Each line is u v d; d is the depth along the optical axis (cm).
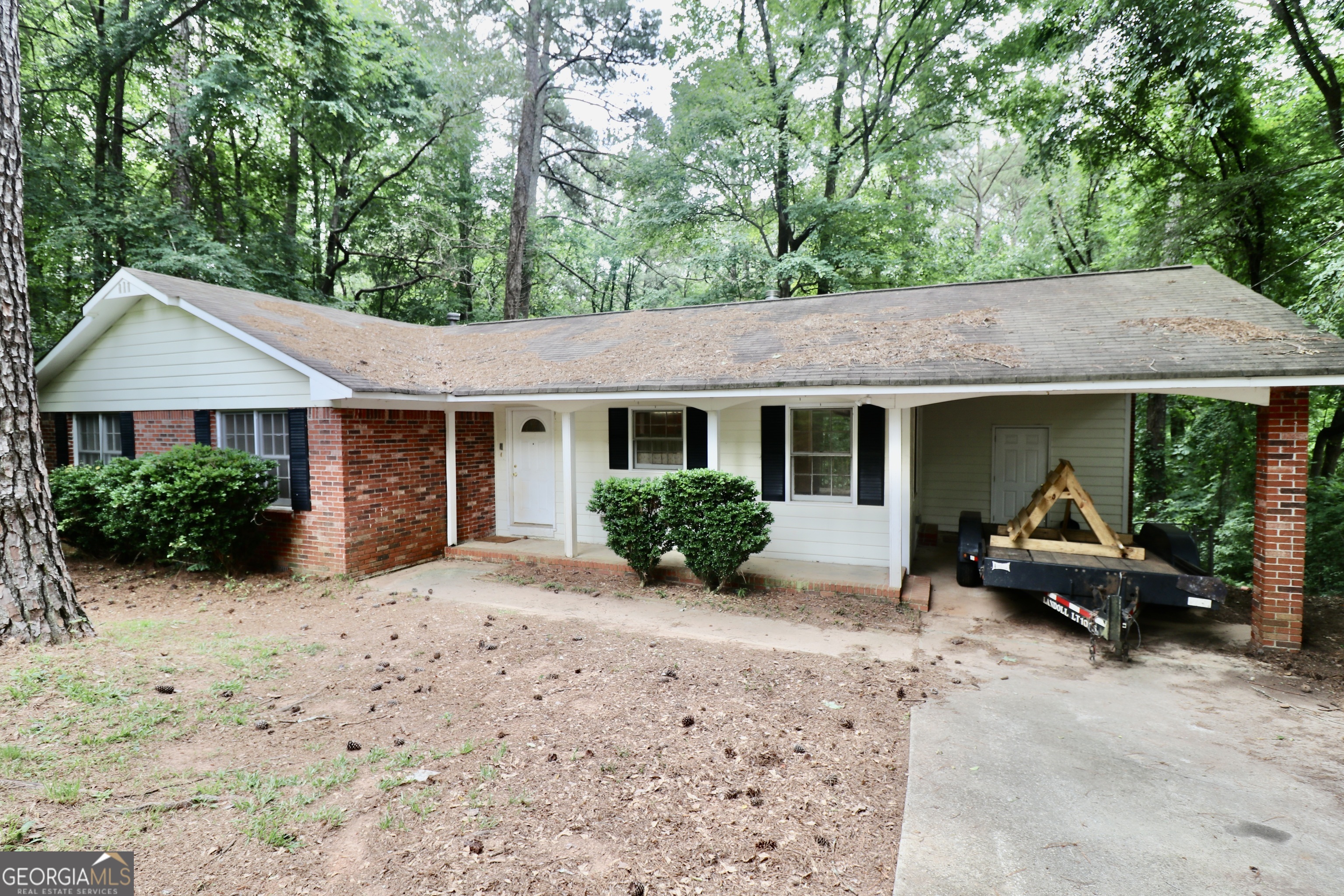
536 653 580
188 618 687
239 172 1884
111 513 872
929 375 662
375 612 721
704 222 1953
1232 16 1048
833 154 1842
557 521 1111
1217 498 1270
